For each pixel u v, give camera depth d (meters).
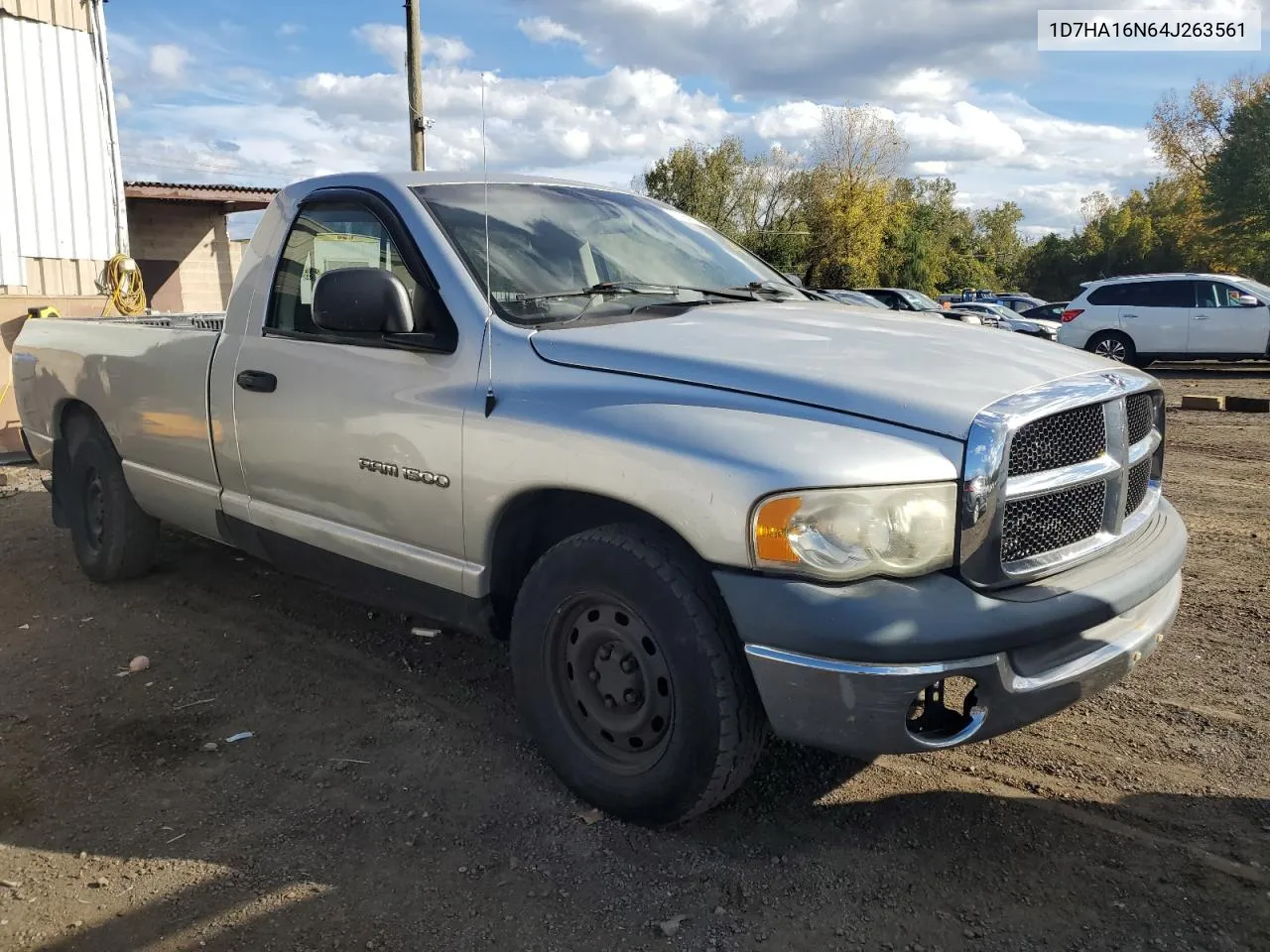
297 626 4.46
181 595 4.89
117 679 3.92
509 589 3.15
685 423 2.53
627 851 2.71
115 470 4.84
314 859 2.70
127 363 4.53
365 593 3.57
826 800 2.96
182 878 2.62
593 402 2.73
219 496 4.05
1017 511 2.49
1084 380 2.72
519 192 3.73
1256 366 18.67
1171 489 7.29
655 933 2.38
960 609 2.32
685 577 2.54
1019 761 3.20
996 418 2.39
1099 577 2.62
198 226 20.34
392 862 2.68
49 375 5.18
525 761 3.22
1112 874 2.60
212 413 3.99
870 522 2.30
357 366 3.34
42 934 2.40
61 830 2.86
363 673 3.94
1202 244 49.44
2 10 10.33
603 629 2.76
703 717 2.52
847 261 48.59
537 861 2.67
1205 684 3.76
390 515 3.29
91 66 11.20
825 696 2.32
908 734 2.33
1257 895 2.50
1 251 10.48
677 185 49.94
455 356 3.08
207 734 3.45
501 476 2.88
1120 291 18.08
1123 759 3.21
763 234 49.41
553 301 3.20
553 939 2.37
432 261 3.22
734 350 2.76
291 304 3.74
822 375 2.57
